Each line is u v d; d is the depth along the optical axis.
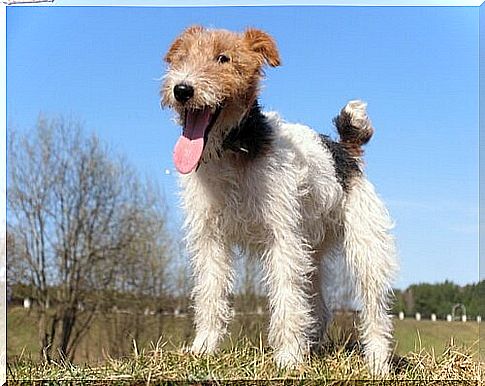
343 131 1.68
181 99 1.33
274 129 1.47
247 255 1.56
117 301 4.94
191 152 1.35
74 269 4.80
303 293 1.46
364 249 1.60
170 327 4.91
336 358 1.49
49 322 4.69
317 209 1.56
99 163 4.72
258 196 1.43
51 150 4.49
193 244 1.51
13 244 4.50
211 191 1.45
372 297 1.58
